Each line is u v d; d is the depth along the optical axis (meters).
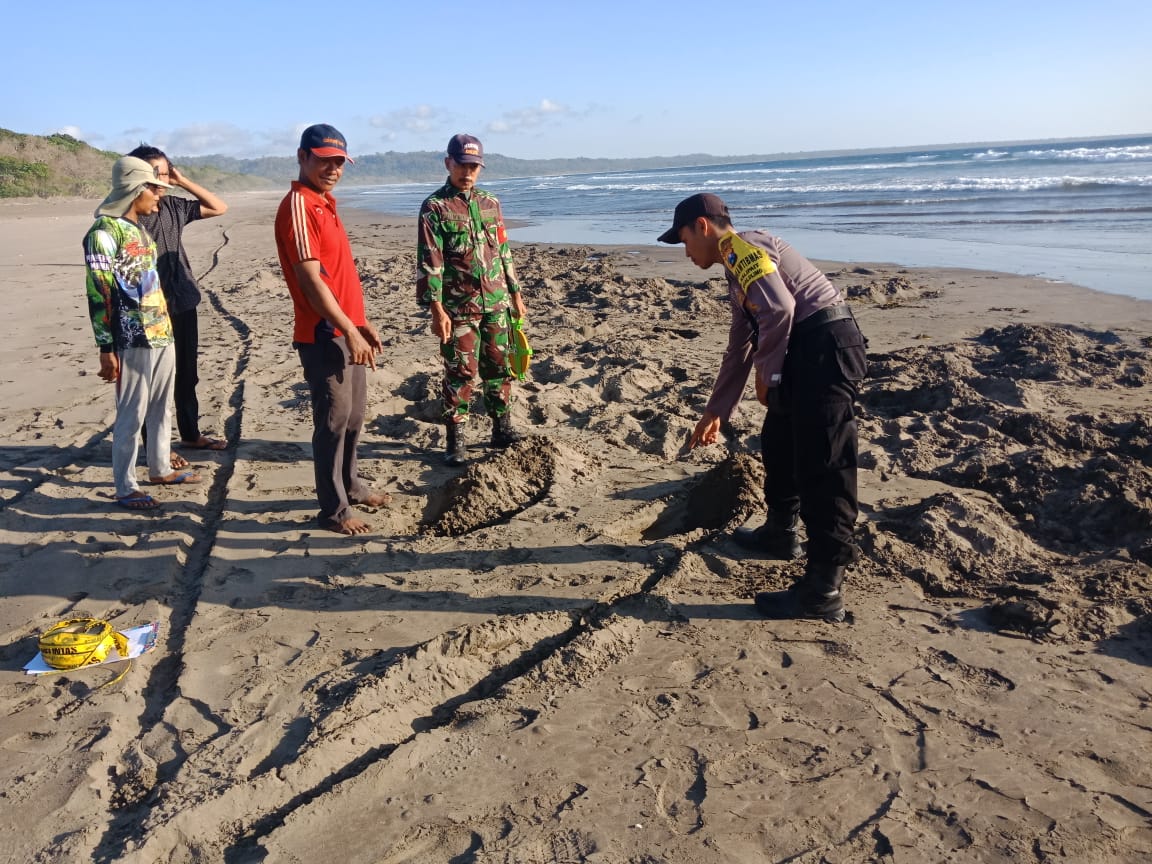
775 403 3.45
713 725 2.77
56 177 65.12
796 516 3.88
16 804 2.50
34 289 14.20
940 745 2.63
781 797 2.43
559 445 5.25
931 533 3.98
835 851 2.23
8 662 3.29
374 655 3.22
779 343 3.16
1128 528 3.97
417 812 2.41
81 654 3.19
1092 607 3.35
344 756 2.67
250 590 3.77
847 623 3.38
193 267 17.86
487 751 2.67
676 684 3.01
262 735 2.76
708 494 4.67
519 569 3.90
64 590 3.81
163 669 3.22
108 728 2.83
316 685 3.02
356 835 2.33
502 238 5.23
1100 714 2.75
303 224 3.98
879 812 2.36
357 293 4.36
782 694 2.93
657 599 3.55
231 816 2.43
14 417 6.68
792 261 3.29
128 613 3.61
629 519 4.43
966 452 5.02
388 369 7.41
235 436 6.04
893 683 2.97
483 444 5.66
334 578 3.86
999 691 2.90
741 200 31.69
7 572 3.99
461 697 3.06
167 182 4.76
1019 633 3.26
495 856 2.24
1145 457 4.79
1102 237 15.17
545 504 4.64
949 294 10.76
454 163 4.91
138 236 4.57
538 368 7.67
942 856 2.20
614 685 3.02
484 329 5.21
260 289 13.84
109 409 6.86
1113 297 9.89
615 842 2.28
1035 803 2.37
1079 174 33.53
